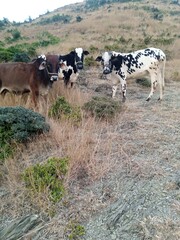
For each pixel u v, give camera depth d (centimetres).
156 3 3878
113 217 237
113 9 3459
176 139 354
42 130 353
